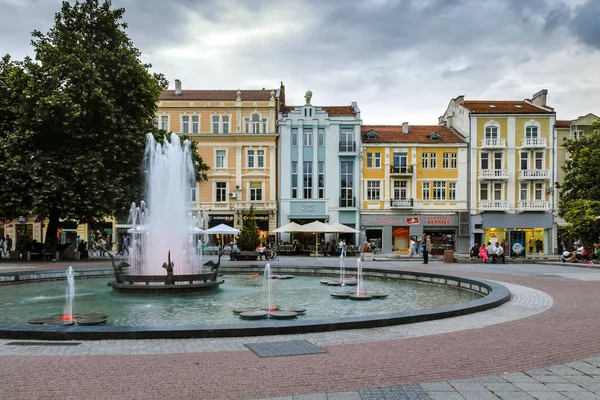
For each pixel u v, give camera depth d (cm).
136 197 3438
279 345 864
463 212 5434
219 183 5466
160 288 1695
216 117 5462
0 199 3105
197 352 817
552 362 746
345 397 590
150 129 3659
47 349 841
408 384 639
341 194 5481
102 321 1203
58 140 3331
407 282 2231
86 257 3794
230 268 2672
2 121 3325
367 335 953
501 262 3547
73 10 3500
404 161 5494
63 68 3203
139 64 3591
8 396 596
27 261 3384
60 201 3203
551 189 5416
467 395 596
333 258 4188
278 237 5372
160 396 597
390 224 5434
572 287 1803
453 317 1152
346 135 5512
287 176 5462
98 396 596
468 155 5481
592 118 5512
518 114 5462
